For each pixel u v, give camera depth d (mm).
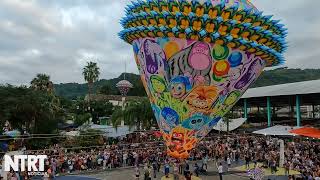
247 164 30875
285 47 20781
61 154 31469
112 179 27516
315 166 26219
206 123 21125
